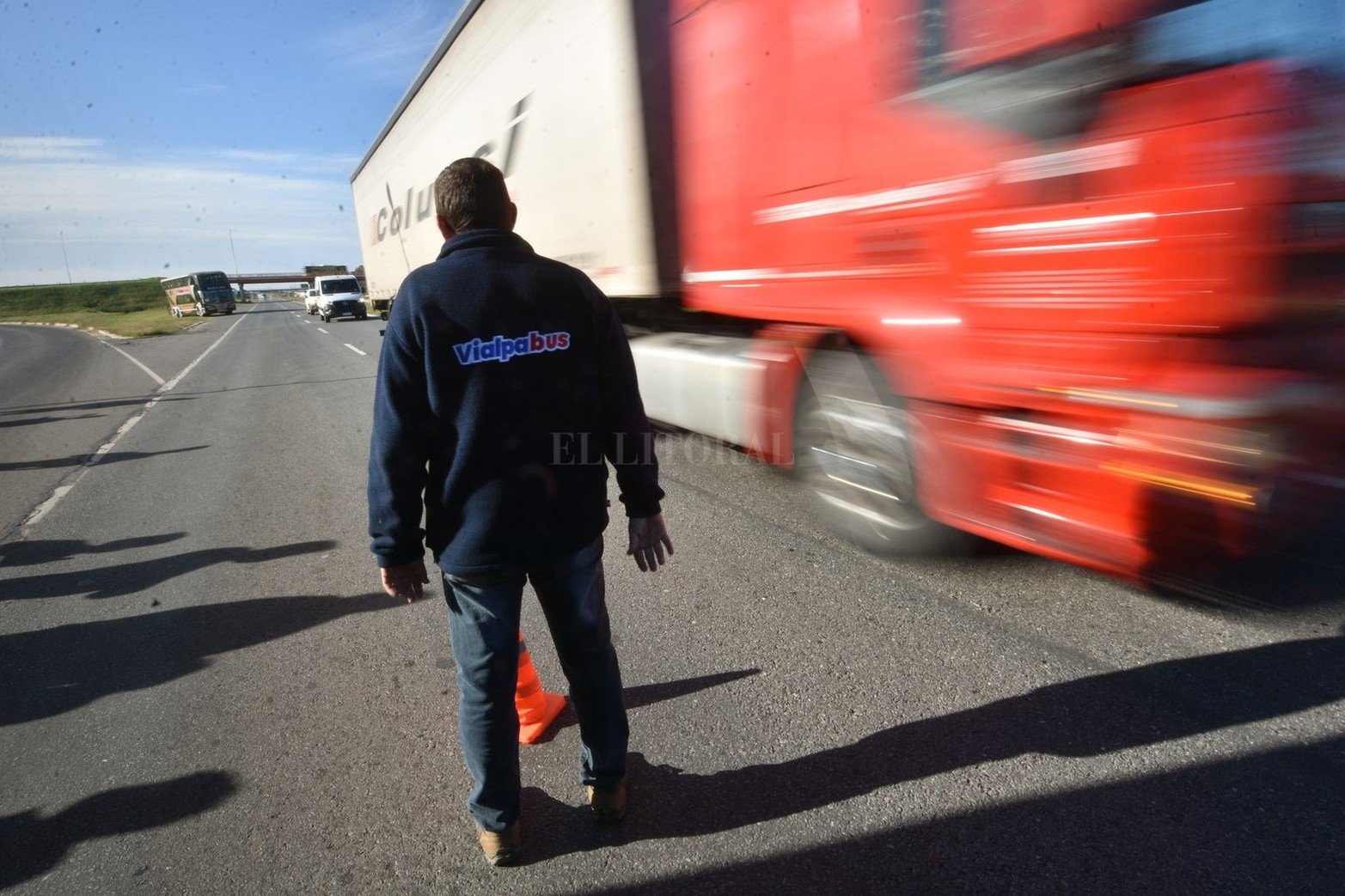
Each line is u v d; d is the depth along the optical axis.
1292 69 2.20
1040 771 2.31
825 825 2.19
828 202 3.48
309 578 4.36
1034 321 2.67
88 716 3.10
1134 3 2.31
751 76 3.89
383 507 1.88
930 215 2.98
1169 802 2.16
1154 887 1.89
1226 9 2.18
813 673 2.94
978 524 3.06
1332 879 1.87
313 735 2.85
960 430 3.04
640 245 5.10
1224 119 2.20
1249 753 2.31
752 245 4.08
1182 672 2.73
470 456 1.81
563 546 1.92
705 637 3.27
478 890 2.08
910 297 3.12
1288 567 3.24
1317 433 2.44
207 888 2.16
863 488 3.76
